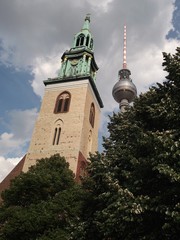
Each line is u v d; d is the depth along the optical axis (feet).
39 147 150.10
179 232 43.06
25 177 88.43
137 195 50.67
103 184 62.39
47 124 160.04
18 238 76.89
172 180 42.50
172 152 45.47
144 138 51.06
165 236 43.96
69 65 192.54
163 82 61.16
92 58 196.24
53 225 76.95
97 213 56.18
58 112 164.25
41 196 88.07
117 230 49.01
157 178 49.29
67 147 145.69
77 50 196.85
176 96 56.08
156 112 55.47
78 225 65.26
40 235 75.36
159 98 60.70
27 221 75.36
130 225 47.47
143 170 50.70
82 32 210.59
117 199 49.21
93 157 69.77
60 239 71.00
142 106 63.46
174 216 40.16
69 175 98.68
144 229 47.03
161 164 44.42
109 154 68.59
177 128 52.34
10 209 81.41
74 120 156.97
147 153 55.36
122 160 63.62
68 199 82.94
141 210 44.60
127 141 70.33
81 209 70.49
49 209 79.05
